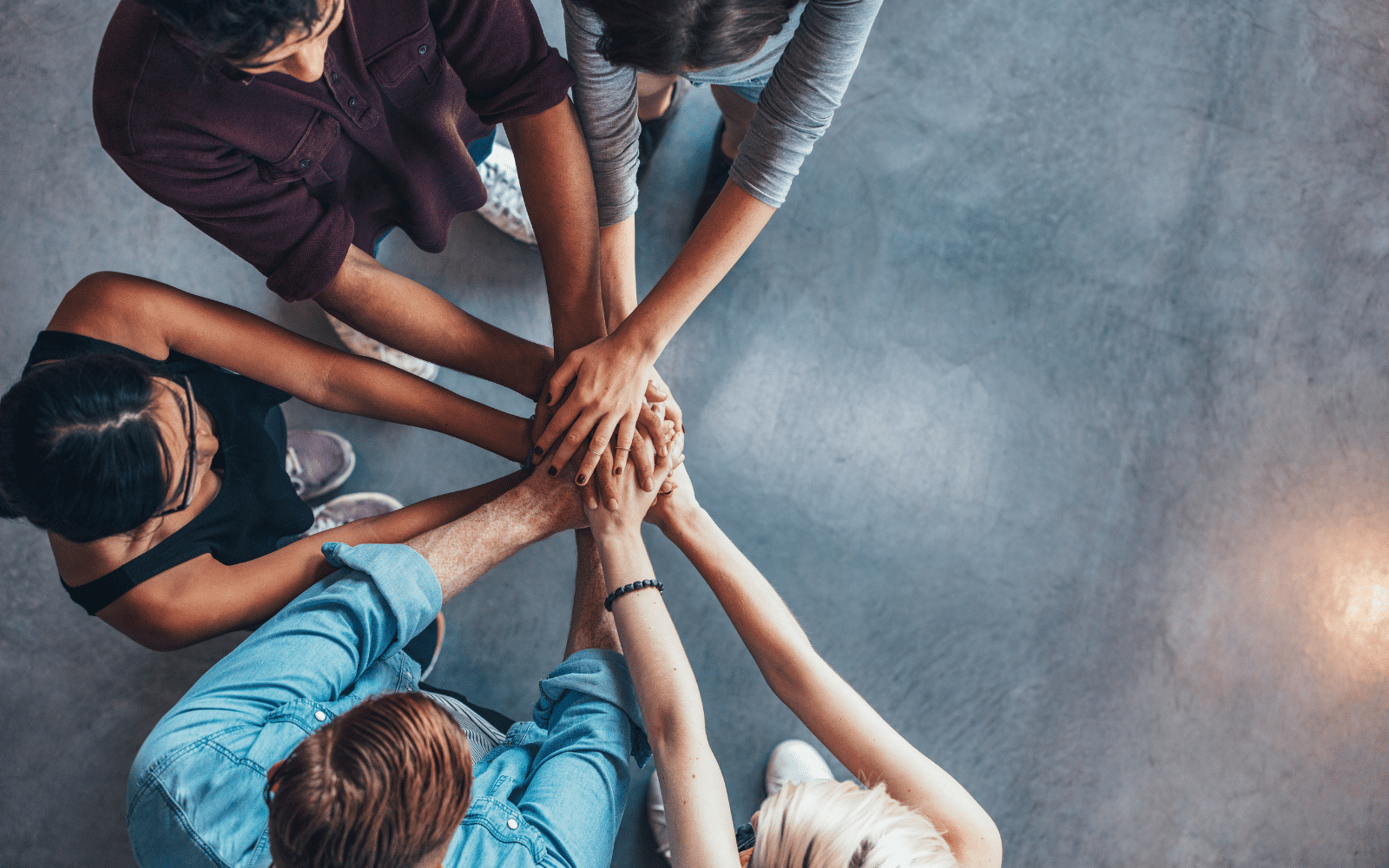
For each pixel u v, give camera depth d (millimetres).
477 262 2146
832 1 1014
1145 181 2312
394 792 770
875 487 2115
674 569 2029
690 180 2229
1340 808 2039
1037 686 2051
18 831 1803
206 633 1218
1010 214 2268
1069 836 1988
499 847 1020
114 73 869
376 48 1032
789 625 1329
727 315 2158
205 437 1182
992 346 2205
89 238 2062
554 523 1381
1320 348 2266
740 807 1949
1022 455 2158
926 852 863
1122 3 2402
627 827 1911
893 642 2051
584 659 1260
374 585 1158
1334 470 2207
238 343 1284
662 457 1376
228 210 1062
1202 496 2168
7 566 1905
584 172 1294
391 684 1240
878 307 2195
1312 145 2375
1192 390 2221
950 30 2348
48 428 917
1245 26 2412
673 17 793
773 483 2098
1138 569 2123
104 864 1806
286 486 1392
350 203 1328
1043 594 2096
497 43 1095
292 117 1007
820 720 1236
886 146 2273
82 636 1894
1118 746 2035
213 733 992
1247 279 2287
